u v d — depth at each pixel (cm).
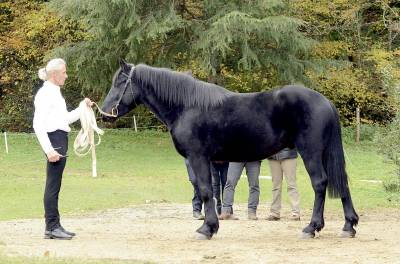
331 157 968
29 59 3691
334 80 3325
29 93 3712
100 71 3122
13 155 2858
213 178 1351
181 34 3050
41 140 961
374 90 3394
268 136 970
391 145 1235
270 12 2931
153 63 3153
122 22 2855
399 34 3388
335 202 1686
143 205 1622
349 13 3216
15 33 3544
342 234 991
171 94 1000
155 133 3497
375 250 873
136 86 1018
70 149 2998
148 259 812
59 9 2961
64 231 987
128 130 3531
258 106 977
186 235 1038
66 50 3073
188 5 3070
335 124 968
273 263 787
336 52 3306
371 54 3194
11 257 788
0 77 3716
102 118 1032
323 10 3231
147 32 2839
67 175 2295
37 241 955
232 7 2862
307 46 3005
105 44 2966
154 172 2428
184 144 991
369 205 1622
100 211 1505
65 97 3703
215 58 2944
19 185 1959
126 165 2645
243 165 1316
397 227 1125
